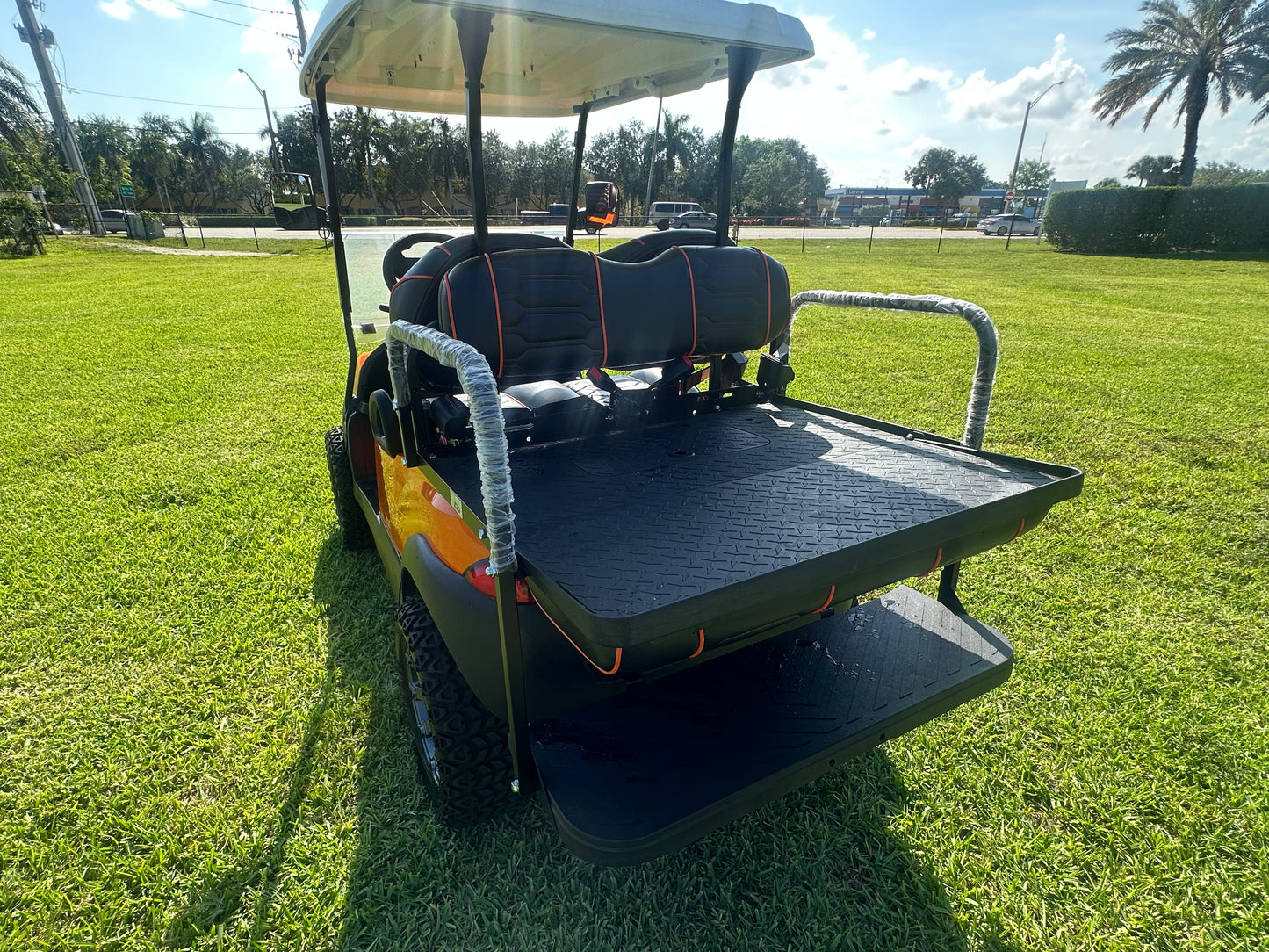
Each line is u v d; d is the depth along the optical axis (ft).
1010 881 6.40
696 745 5.92
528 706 5.59
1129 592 11.00
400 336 6.02
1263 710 8.49
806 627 7.79
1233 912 6.11
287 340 30.07
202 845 6.75
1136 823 6.96
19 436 18.12
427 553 6.36
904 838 6.82
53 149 127.03
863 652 7.30
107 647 9.67
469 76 6.35
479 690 5.70
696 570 5.15
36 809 7.17
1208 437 17.87
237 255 75.10
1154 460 16.35
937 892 6.29
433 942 5.91
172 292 45.03
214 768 7.66
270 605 10.67
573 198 12.12
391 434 7.00
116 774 7.60
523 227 10.88
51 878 6.44
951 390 21.88
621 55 8.48
